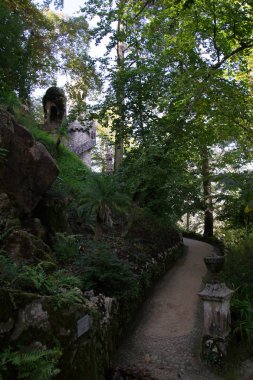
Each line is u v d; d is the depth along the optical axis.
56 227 6.72
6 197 5.55
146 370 4.67
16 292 2.93
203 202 11.64
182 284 8.52
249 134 9.32
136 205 10.04
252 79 11.84
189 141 10.67
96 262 5.61
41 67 16.52
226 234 14.68
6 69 9.48
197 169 12.36
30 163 6.17
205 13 10.59
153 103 11.63
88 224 8.30
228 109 9.18
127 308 6.00
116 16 11.84
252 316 5.54
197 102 9.56
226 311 5.12
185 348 5.38
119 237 8.76
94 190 7.58
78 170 11.30
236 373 4.79
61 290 3.87
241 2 9.66
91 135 19.44
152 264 8.34
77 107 12.19
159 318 6.52
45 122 15.05
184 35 11.21
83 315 3.72
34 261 4.98
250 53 11.47
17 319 2.83
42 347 2.95
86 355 3.60
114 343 5.18
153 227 10.65
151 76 11.55
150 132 10.12
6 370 2.58
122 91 11.73
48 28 16.92
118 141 12.20
